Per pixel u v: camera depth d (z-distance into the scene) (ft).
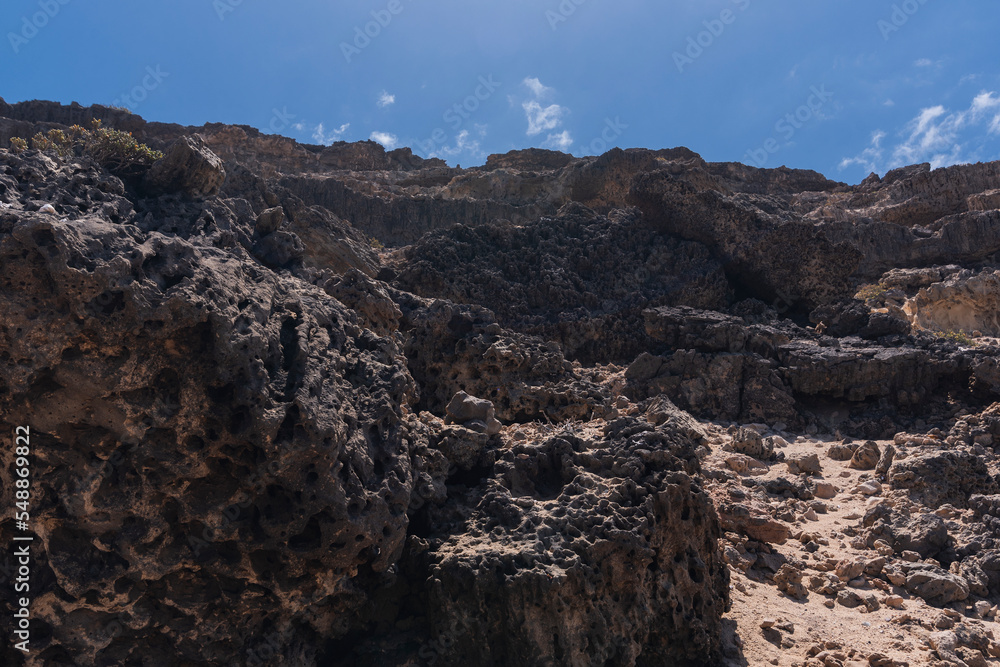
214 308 23.36
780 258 88.74
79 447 22.72
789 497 46.34
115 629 23.34
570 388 58.03
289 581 24.61
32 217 21.25
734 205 90.99
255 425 23.02
